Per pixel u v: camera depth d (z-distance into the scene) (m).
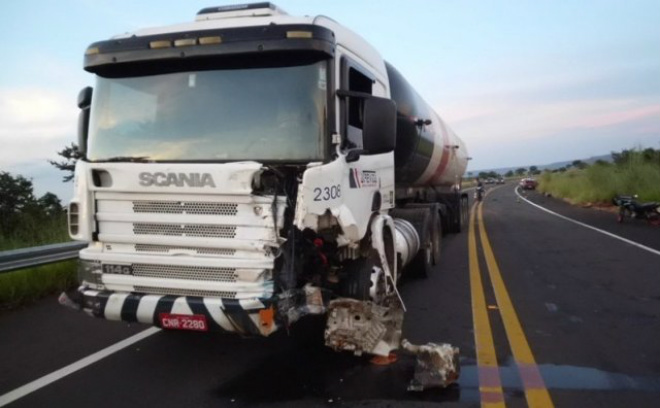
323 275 4.83
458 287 8.12
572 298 7.31
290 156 4.24
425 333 5.79
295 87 4.26
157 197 4.16
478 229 17.08
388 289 5.11
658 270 9.16
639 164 27.41
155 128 4.47
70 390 4.39
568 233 15.25
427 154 9.98
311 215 4.00
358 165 4.91
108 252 4.34
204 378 4.63
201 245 4.03
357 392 4.29
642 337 5.58
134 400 4.20
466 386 4.36
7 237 8.95
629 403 4.01
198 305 3.93
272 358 5.09
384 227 5.61
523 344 5.38
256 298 3.82
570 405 3.98
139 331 5.98
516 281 8.53
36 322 6.40
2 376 4.71
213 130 4.36
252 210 3.92
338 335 4.67
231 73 4.38
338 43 4.78
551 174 57.78
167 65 4.49
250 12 5.00
